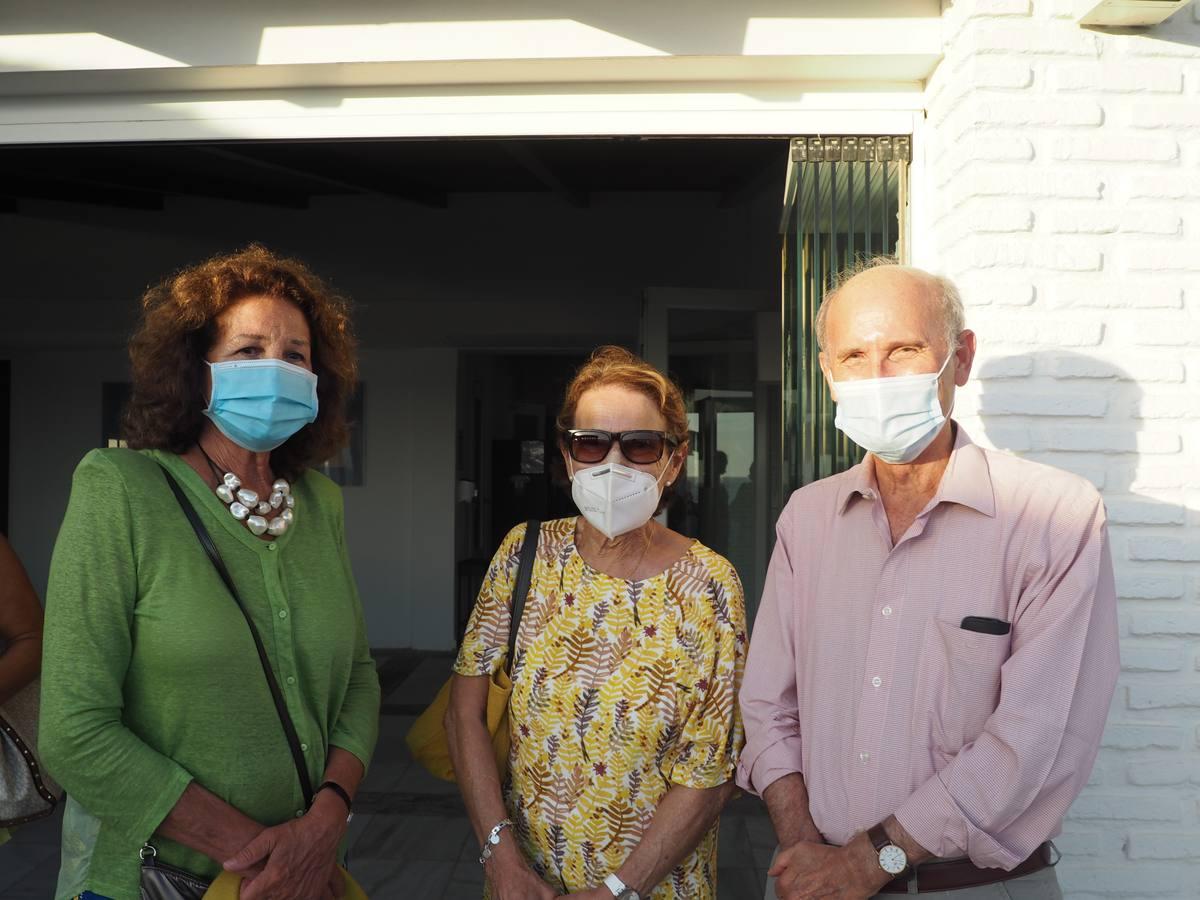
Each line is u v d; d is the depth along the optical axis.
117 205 6.12
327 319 1.85
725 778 1.77
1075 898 2.37
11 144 2.85
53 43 2.61
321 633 1.70
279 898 1.53
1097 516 1.54
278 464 1.88
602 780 1.73
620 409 1.85
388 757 5.05
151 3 2.59
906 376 1.59
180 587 1.53
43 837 3.93
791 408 2.85
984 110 2.38
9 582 1.97
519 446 9.38
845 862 1.50
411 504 7.77
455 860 3.77
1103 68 2.39
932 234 2.68
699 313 4.87
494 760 1.82
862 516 1.68
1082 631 1.48
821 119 2.72
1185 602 2.38
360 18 2.56
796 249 2.82
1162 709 2.37
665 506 1.97
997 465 1.62
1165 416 2.39
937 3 2.54
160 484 1.59
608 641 1.78
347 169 5.38
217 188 5.93
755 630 1.83
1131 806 2.36
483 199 6.49
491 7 2.54
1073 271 2.40
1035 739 1.43
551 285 6.48
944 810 1.44
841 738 1.61
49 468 7.84
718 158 5.16
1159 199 2.40
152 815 1.46
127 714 1.54
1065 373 2.39
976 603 1.54
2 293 6.56
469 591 8.14
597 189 6.24
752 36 2.53
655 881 1.69
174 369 1.65
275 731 1.60
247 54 2.58
